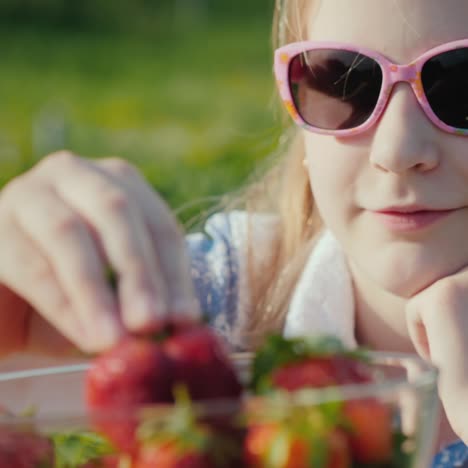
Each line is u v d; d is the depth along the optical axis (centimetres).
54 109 1956
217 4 3184
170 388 139
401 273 305
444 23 303
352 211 313
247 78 2347
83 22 2978
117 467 138
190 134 1730
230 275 382
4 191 180
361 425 135
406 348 349
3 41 2762
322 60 316
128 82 2316
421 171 298
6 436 139
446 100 297
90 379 142
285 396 138
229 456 130
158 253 168
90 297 153
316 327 354
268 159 441
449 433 314
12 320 211
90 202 167
